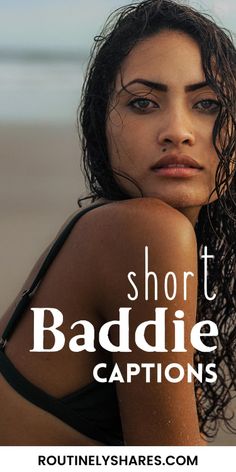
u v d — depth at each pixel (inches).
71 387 59.6
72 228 60.9
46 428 59.5
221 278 72.3
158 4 63.9
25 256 223.3
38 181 314.0
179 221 57.6
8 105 435.5
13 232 249.4
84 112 67.2
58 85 467.8
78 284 59.0
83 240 59.2
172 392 56.9
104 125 64.9
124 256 56.9
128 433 58.4
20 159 344.8
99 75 64.8
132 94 61.5
